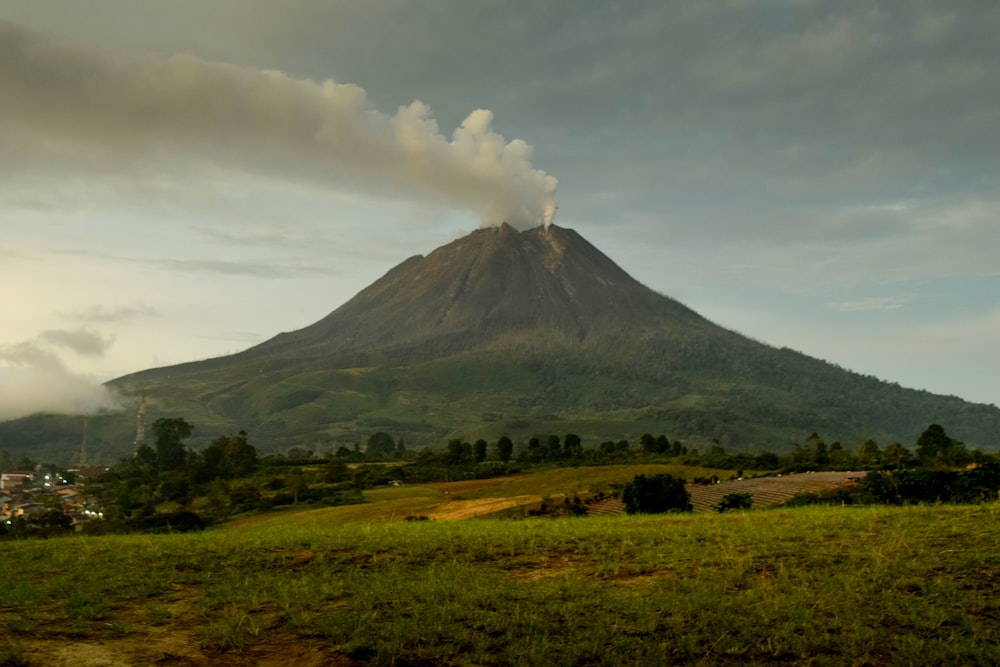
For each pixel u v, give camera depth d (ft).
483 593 35.06
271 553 47.62
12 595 36.22
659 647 27.91
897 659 26.61
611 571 39.91
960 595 32.55
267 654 28.45
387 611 32.53
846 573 36.63
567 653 27.53
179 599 36.40
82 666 26.94
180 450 424.87
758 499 130.82
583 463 300.40
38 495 381.19
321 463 385.91
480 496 202.69
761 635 29.09
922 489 86.07
